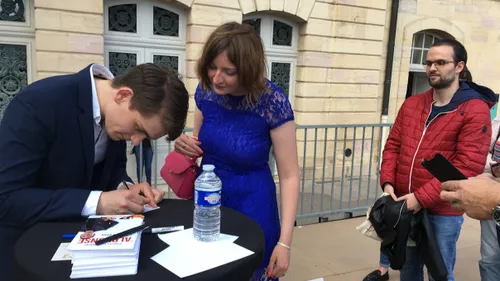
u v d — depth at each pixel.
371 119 7.14
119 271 1.07
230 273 1.13
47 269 1.06
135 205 1.38
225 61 1.55
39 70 4.73
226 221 1.49
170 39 5.57
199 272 1.10
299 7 6.18
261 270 1.84
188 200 1.70
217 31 1.60
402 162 2.51
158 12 5.48
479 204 1.54
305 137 4.23
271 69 6.46
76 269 1.04
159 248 1.24
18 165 1.24
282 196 1.82
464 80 2.47
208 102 1.89
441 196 1.67
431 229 2.28
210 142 1.85
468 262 3.61
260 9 5.90
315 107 6.62
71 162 1.39
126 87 1.30
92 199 1.33
